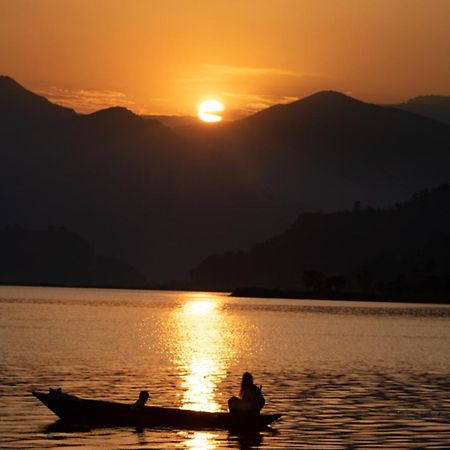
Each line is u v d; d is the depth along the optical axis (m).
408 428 51.56
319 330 158.38
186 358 94.25
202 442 47.59
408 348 114.88
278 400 61.72
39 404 57.38
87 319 182.38
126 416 51.12
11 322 159.00
